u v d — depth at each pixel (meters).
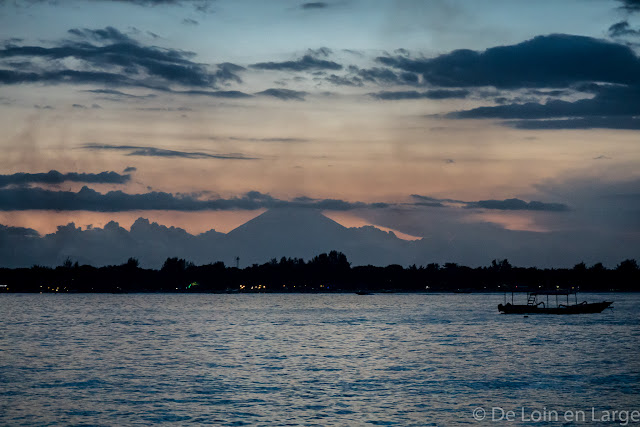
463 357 99.88
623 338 128.12
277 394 69.81
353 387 73.88
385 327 162.75
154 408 63.19
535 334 138.00
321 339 130.88
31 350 108.62
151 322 183.38
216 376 81.19
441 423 58.38
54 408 63.09
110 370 85.88
